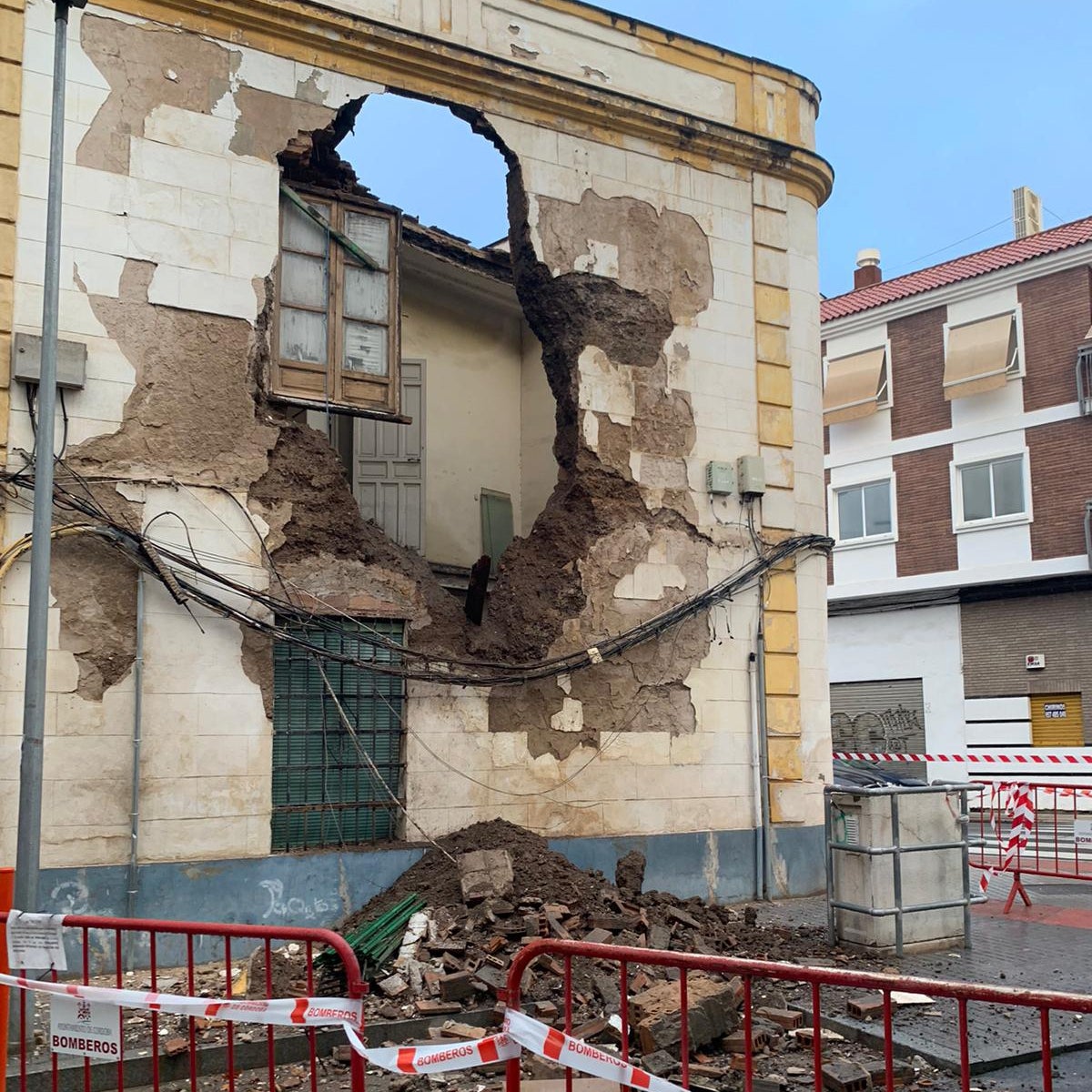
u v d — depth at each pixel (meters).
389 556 10.82
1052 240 23.66
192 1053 4.60
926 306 24.84
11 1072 6.42
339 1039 7.12
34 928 5.32
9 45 9.30
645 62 12.71
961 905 9.50
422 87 11.21
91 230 9.48
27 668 7.02
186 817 9.31
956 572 23.83
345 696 10.42
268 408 10.34
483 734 10.92
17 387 9.08
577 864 11.09
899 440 25.20
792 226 13.60
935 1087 6.22
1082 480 22.06
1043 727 22.42
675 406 12.37
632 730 11.67
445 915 8.93
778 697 12.57
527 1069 6.47
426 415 14.30
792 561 12.91
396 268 11.44
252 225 10.23
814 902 12.05
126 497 9.39
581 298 11.88
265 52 10.42
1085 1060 6.70
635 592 11.85
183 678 9.45
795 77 13.84
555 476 15.28
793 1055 6.68
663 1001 6.90
